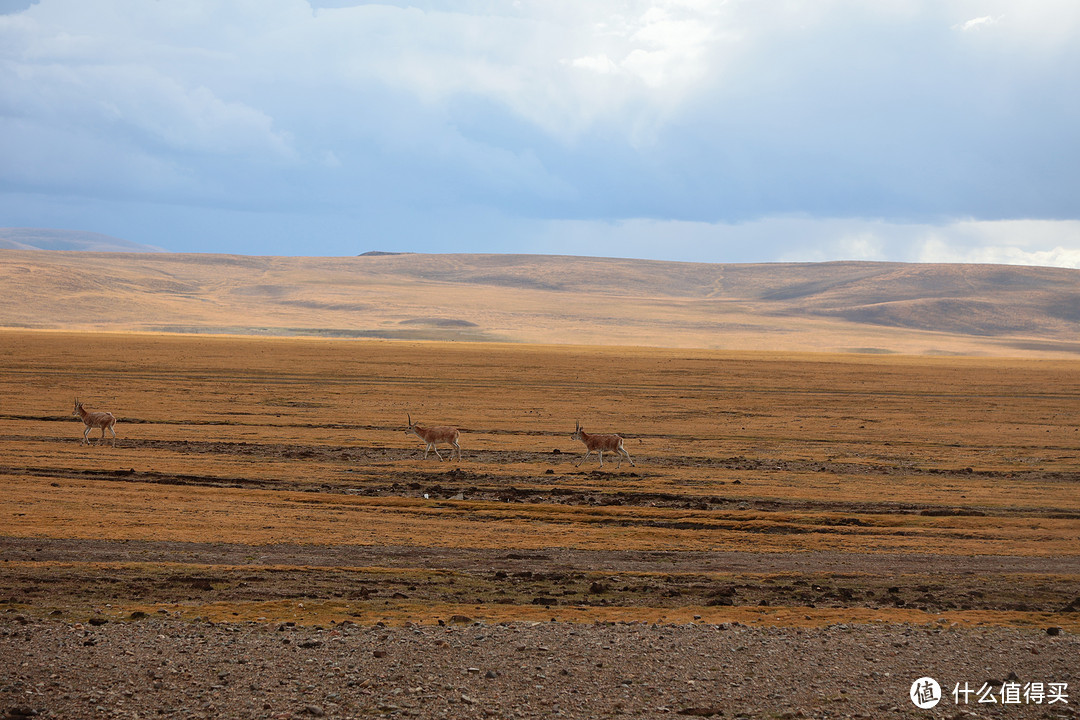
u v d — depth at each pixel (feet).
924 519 128.47
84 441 190.70
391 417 245.65
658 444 207.10
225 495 135.23
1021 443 216.74
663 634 65.87
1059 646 64.90
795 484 158.71
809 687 55.88
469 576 91.56
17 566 88.63
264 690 53.11
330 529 113.19
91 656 58.34
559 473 165.48
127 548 99.09
